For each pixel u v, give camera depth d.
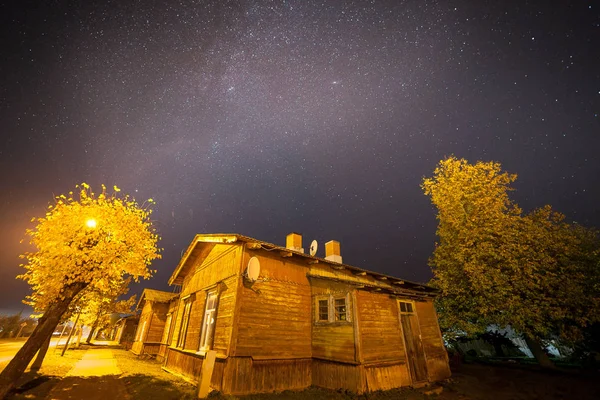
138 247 9.94
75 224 8.97
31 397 7.48
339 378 9.40
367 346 9.65
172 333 15.98
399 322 11.45
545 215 14.77
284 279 10.77
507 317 13.73
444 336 16.44
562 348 17.97
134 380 10.47
